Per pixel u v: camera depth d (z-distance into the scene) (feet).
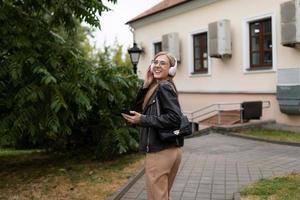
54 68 24.97
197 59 66.85
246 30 56.39
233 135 45.44
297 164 29.71
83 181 25.32
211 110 62.90
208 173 27.20
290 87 48.57
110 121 30.99
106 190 23.11
